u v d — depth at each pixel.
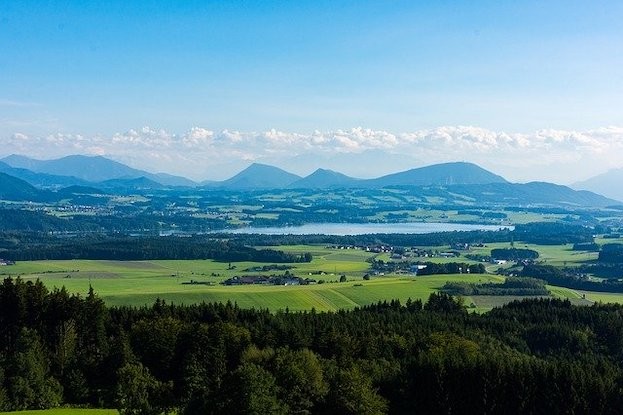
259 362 126.81
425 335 161.62
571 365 129.88
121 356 134.25
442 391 127.25
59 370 135.62
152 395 111.88
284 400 108.56
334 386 113.38
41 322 152.88
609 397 123.62
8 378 122.31
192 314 170.25
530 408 125.38
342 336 149.38
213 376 127.75
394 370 133.25
